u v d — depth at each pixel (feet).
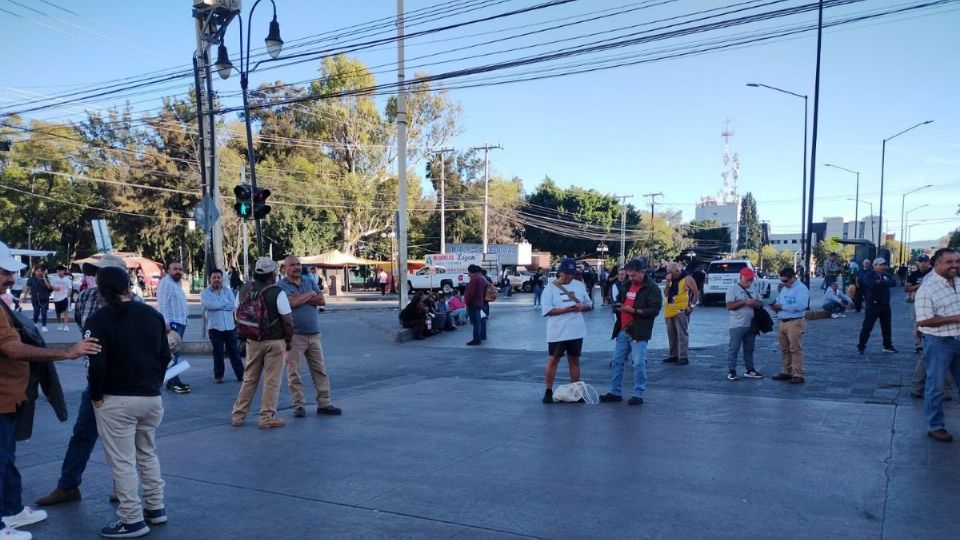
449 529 14.99
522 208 242.37
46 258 160.15
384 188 171.94
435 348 50.55
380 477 18.78
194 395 32.14
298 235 165.27
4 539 14.12
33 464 20.58
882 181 143.23
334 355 47.16
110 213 161.07
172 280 33.47
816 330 55.16
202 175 54.90
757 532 14.57
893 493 16.88
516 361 42.37
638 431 23.59
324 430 24.38
